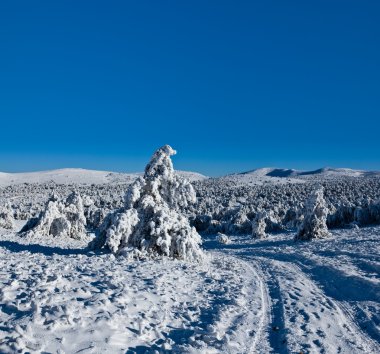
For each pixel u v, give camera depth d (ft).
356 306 41.24
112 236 62.44
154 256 61.93
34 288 31.45
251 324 33.37
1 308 26.89
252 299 41.93
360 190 400.26
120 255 60.34
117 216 64.44
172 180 71.97
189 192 71.77
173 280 44.16
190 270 53.52
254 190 479.00
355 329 34.45
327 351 28.32
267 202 300.81
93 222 220.64
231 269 62.85
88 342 24.27
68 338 24.25
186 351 25.27
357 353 28.68
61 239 102.42
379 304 41.09
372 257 71.67
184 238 63.82
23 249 64.08
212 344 27.61
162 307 33.63
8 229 147.84
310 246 105.60
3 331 23.38
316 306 40.45
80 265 44.70
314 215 125.29
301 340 29.96
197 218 224.12
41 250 65.36
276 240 141.59
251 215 221.25
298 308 39.01
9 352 21.35
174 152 72.64
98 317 27.66
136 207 68.44
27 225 113.19
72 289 32.58
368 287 46.96
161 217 63.98
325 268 63.67
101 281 36.96
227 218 224.94
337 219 163.63
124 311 29.91
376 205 157.28
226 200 359.05
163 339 27.66
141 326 28.27
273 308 39.37
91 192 561.84
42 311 26.89
